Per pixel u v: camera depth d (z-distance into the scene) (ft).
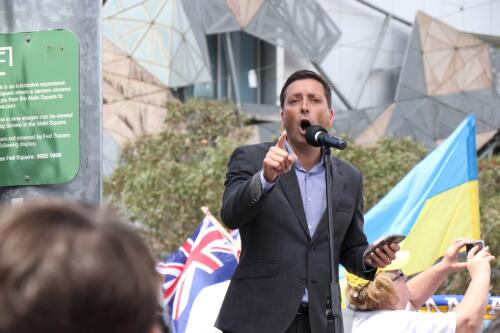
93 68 22.12
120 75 150.20
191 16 155.12
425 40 167.84
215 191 96.02
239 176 22.52
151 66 152.25
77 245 7.14
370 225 38.91
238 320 21.22
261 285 21.33
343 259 23.29
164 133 116.47
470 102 167.84
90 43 22.13
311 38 163.73
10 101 22.08
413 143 117.29
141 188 98.94
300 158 22.70
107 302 7.14
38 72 22.07
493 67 168.25
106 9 150.30
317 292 21.31
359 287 27.12
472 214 38.42
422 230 38.34
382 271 26.91
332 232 20.71
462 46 167.84
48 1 22.15
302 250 21.56
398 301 26.78
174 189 96.07
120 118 149.59
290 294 21.17
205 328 33.40
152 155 113.91
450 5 174.91
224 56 163.32
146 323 7.43
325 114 22.99
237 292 21.63
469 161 38.78
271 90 165.68
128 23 151.43
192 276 37.45
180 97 155.22
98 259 7.14
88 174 21.86
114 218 7.56
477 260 26.86
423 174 39.14
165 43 152.97
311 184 22.54
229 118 126.21
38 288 6.98
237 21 157.69
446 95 167.53
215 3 156.35
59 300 7.01
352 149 104.88
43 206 7.38
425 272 29.07
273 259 21.44
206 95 158.81
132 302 7.27
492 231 79.00
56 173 21.84
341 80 167.94
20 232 7.15
